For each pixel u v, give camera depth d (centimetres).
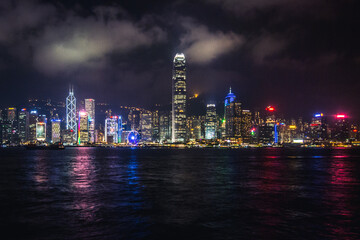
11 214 3391
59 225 2944
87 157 18175
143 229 2805
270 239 2534
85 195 4591
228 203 3962
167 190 5078
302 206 3778
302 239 2536
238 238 2558
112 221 3081
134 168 9812
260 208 3669
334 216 3269
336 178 6906
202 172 8388
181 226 2900
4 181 6369
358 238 2555
